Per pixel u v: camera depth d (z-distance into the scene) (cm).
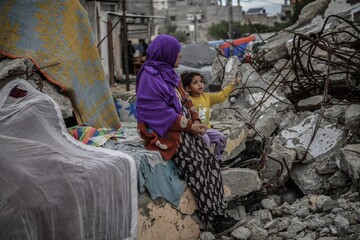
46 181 349
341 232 451
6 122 401
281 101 658
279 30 1114
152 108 438
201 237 463
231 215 501
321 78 714
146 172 421
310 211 499
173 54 448
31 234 335
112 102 563
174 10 6656
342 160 521
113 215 381
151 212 425
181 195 448
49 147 375
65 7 532
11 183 340
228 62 766
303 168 561
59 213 345
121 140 495
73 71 522
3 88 459
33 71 489
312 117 617
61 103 500
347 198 507
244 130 557
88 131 469
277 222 481
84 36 547
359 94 648
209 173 454
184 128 439
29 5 518
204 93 532
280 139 604
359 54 704
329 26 920
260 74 862
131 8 3753
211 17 6531
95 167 375
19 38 505
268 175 547
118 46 2428
